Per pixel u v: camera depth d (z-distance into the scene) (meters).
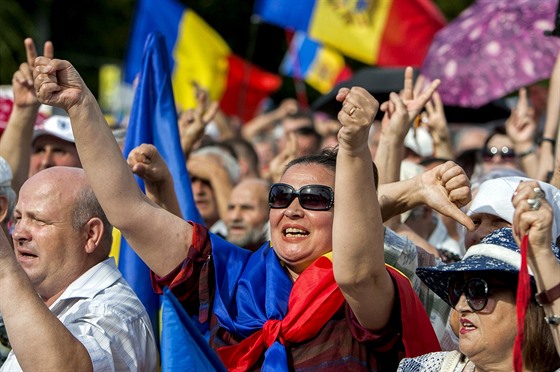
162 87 12.32
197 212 11.89
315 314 9.05
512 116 15.76
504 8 16.02
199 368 8.21
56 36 46.94
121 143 13.99
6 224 11.84
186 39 23.25
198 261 9.91
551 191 8.52
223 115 25.14
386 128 11.35
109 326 9.38
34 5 45.78
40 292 9.91
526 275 7.07
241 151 19.34
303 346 9.11
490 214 9.33
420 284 10.40
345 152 8.32
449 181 9.45
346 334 9.05
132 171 10.68
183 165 12.01
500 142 15.73
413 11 20.42
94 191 9.59
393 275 9.03
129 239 9.84
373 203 8.45
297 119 20.19
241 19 48.22
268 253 9.88
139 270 11.59
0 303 8.74
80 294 9.67
